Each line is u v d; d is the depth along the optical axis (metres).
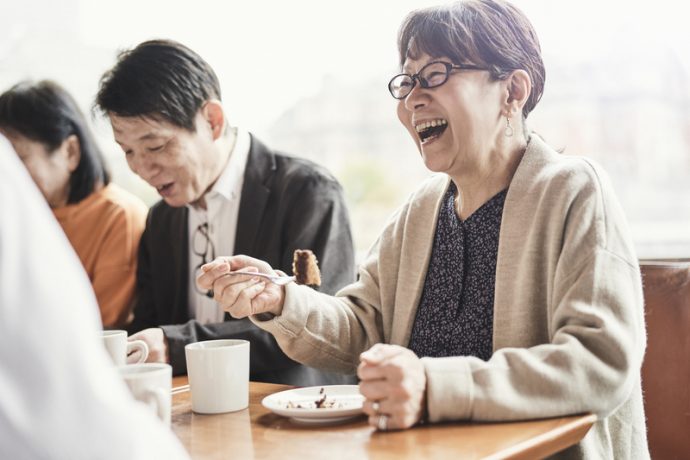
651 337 1.38
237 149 1.89
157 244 2.00
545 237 1.14
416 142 1.30
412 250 1.34
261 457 0.85
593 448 1.07
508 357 0.98
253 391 1.24
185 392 1.27
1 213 0.51
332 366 1.32
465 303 1.25
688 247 1.80
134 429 0.52
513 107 1.24
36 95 2.12
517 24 1.24
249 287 1.20
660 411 1.36
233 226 1.89
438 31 1.20
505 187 1.25
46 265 0.52
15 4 2.54
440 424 0.95
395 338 1.33
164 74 1.73
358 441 0.89
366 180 2.30
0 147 0.56
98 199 2.14
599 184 1.13
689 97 1.83
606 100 1.91
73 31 2.58
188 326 1.57
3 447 0.49
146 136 1.75
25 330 0.50
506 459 0.81
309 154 2.41
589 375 0.97
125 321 2.08
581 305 1.03
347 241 1.83
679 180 1.86
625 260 1.08
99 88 1.77
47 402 0.49
